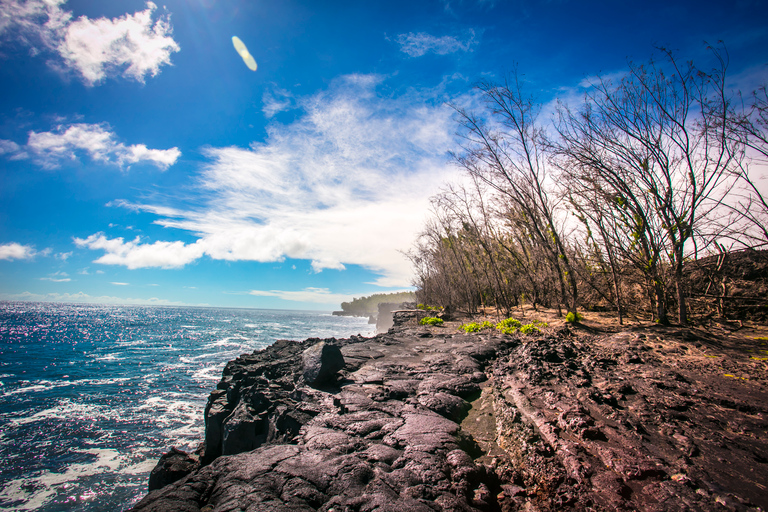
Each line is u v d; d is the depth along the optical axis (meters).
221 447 7.12
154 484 5.94
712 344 7.73
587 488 3.02
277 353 11.41
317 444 4.02
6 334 46.75
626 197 11.01
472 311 21.39
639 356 7.15
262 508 2.70
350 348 10.51
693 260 10.80
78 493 9.03
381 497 2.86
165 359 30.03
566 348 7.98
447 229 23.64
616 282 11.57
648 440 3.71
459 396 5.99
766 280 10.33
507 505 3.09
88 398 17.55
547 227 15.01
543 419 4.43
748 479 2.95
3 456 10.90
